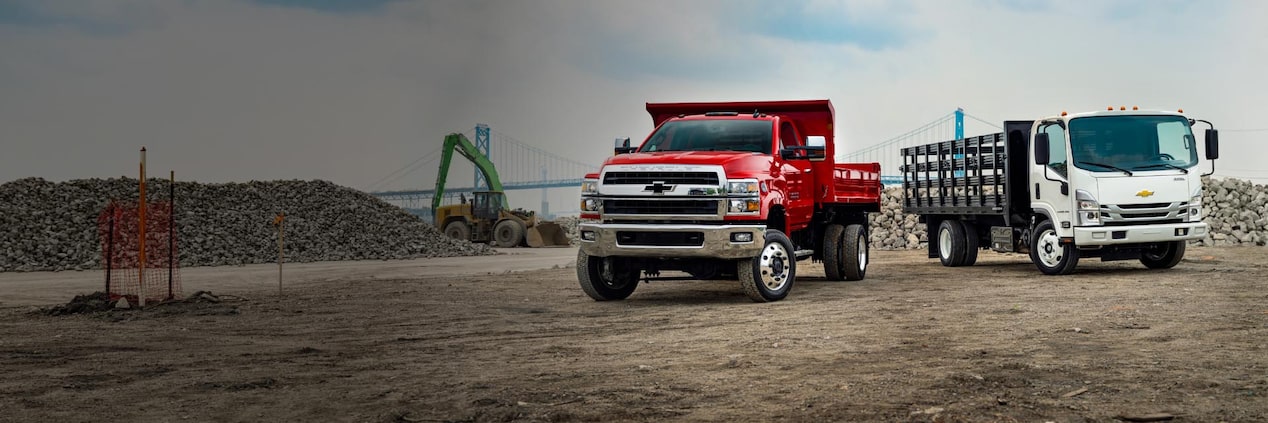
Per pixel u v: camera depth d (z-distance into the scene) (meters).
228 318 11.35
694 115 13.66
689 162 11.66
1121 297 11.72
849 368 6.83
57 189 29.70
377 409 5.77
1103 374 6.36
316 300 13.51
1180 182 15.77
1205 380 6.10
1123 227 15.55
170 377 7.11
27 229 25.98
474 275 19.08
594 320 10.53
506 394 6.07
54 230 26.44
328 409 5.82
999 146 17.33
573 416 5.41
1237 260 19.47
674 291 14.26
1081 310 10.31
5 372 7.51
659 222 11.78
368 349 8.51
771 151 12.66
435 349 8.41
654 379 6.55
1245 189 29.08
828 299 12.30
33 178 30.27
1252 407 5.32
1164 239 15.70
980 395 5.73
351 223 32.38
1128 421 5.05
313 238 29.97
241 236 28.62
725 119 13.27
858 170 15.63
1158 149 15.91
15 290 17.50
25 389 6.72
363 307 12.37
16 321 11.41
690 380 6.49
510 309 11.91
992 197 17.69
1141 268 17.59
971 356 7.26
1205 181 29.38
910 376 6.41
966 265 19.52
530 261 27.88
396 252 30.48
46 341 9.41
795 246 14.16
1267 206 28.17
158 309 12.23
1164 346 7.60
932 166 20.16
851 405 5.54
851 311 10.71
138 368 7.60
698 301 12.59
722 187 11.53
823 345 8.02
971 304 11.26
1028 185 17.16
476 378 6.75
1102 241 15.54
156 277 20.67
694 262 12.14
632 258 12.21
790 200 13.02
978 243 19.30
